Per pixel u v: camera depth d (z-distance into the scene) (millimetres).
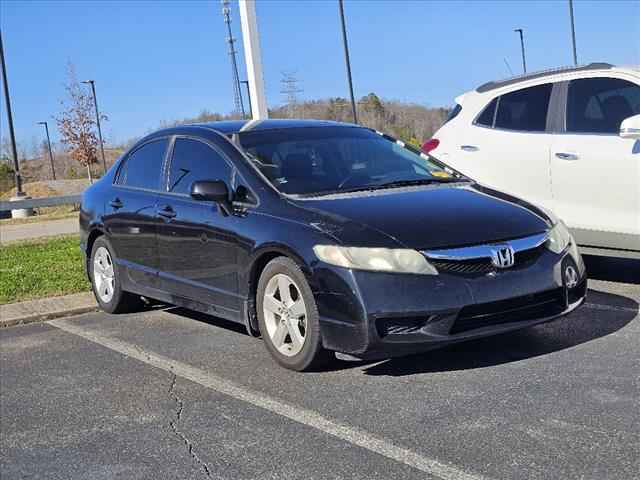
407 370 4785
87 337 6336
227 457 3699
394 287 4387
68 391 4945
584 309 6043
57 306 7359
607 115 6703
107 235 6934
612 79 6758
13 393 4988
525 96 7367
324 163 5676
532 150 7102
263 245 4965
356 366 4949
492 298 4484
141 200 6438
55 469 3748
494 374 4578
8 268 9758
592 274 7445
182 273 5918
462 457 3461
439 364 4855
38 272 9242
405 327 4430
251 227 5121
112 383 5039
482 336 4492
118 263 6848
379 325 4406
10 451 4023
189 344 5883
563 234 5117
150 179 6520
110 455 3859
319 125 6289
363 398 4348
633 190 6402
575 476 3186
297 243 4719
